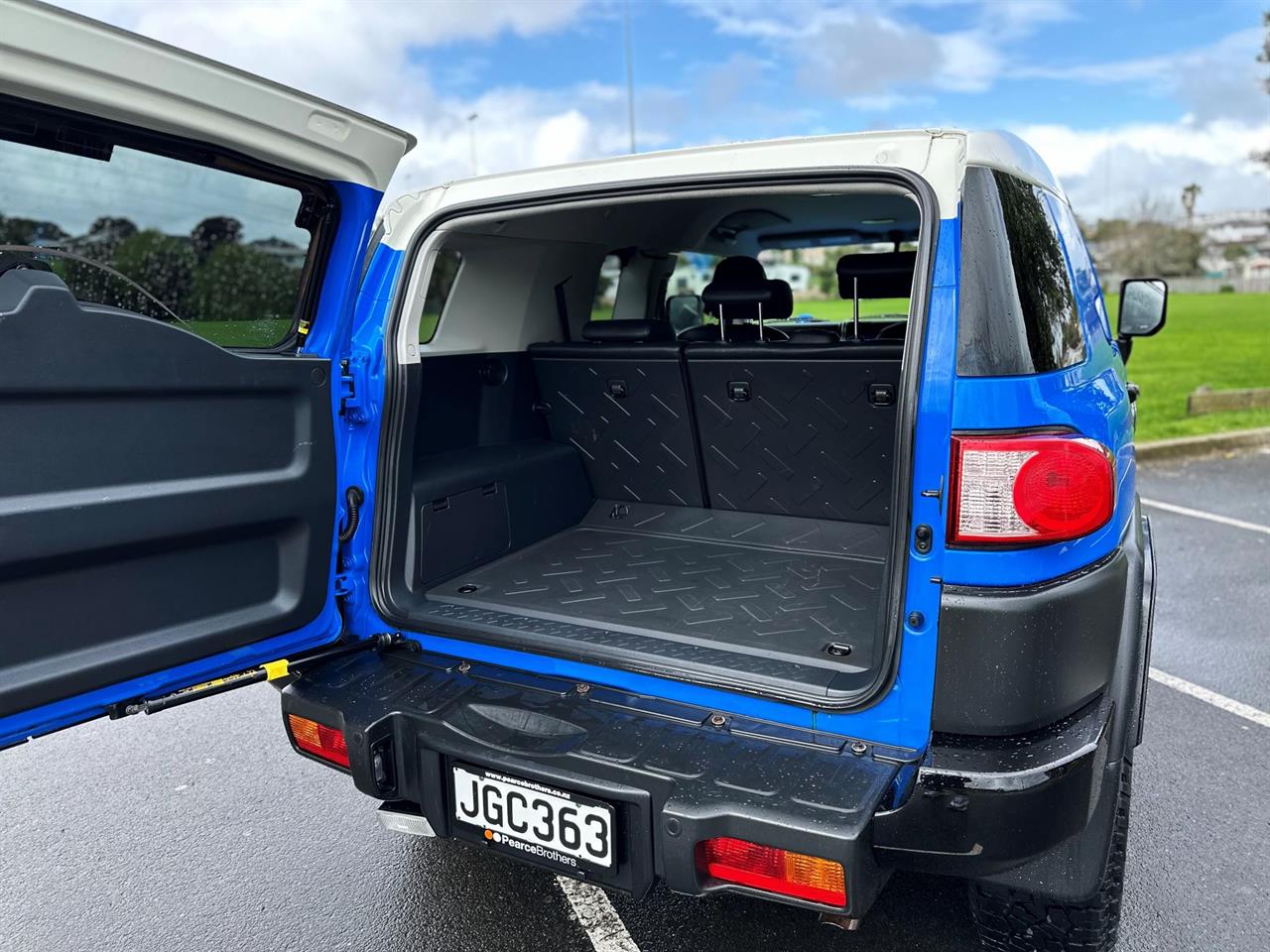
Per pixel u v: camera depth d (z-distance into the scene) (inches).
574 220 123.2
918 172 66.1
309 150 74.7
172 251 87.0
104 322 63.3
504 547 115.5
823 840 58.4
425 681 81.8
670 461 126.6
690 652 80.7
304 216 80.9
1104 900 72.6
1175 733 128.1
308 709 78.2
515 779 71.1
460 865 101.5
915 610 64.4
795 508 122.1
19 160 65.2
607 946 87.8
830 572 108.5
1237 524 233.9
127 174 70.4
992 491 62.1
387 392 87.4
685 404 119.8
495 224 109.1
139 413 66.9
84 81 59.8
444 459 113.0
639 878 67.7
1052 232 76.9
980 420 62.1
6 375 57.9
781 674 74.0
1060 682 64.1
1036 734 64.8
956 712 64.2
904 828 63.1
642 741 70.1
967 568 63.0
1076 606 63.9
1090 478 62.9
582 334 124.6
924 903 93.7
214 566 75.1
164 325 67.3
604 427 128.3
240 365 73.6
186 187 73.7
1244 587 186.2
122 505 65.7
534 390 131.6
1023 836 61.8
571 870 69.9
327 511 83.3
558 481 127.2
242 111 68.3
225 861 102.4
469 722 74.5
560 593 100.7
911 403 63.4
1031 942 75.3
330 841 106.3
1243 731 128.6
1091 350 81.3
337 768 78.3
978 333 62.7
